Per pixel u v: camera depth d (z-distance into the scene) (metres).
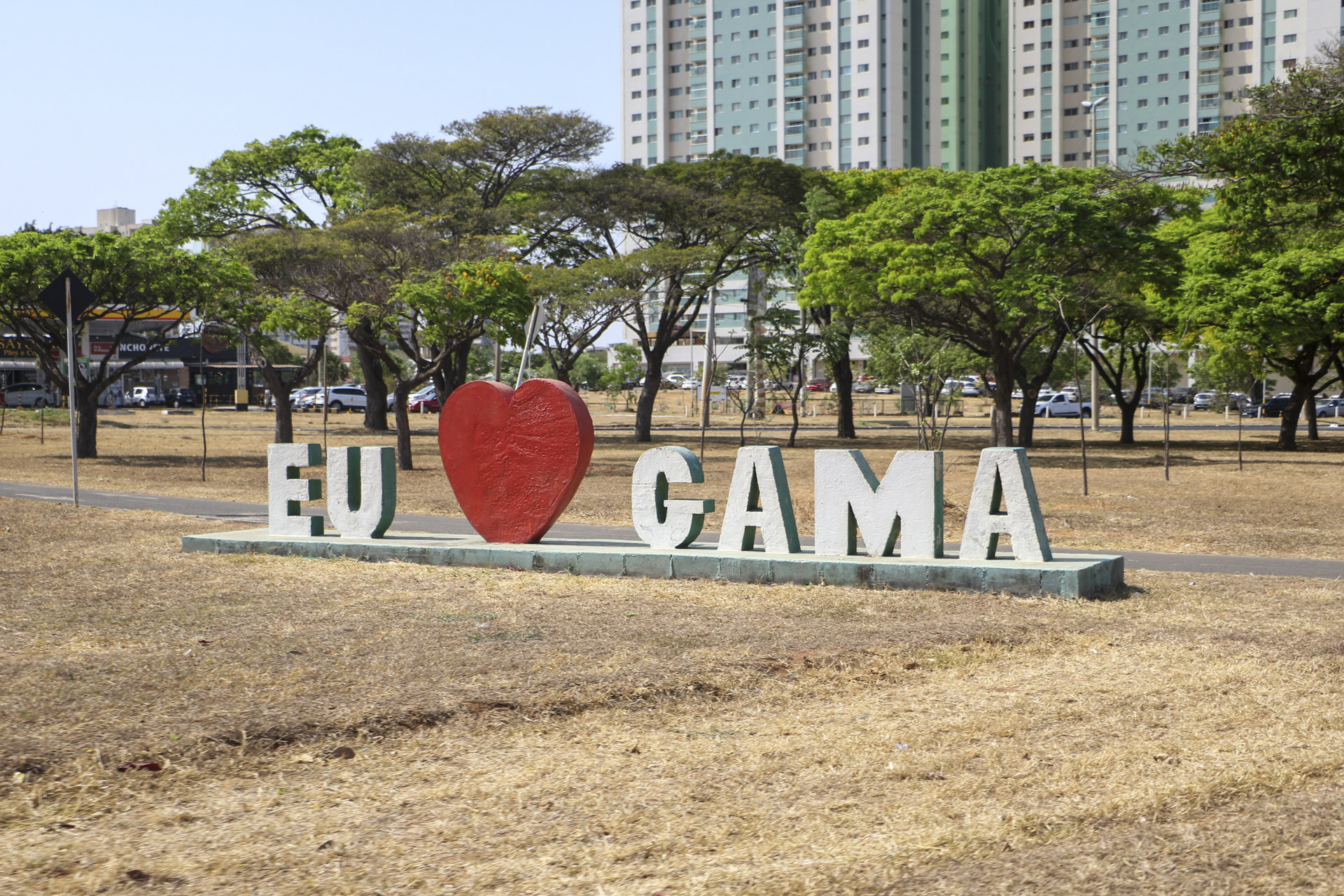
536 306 25.95
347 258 26.03
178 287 28.91
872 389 91.31
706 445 39.59
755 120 129.00
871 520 10.91
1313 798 4.79
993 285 29.84
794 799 4.87
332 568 11.59
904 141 124.56
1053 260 30.33
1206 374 64.81
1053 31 124.56
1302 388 38.22
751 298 46.59
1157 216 31.59
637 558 11.16
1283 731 5.81
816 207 38.38
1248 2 112.69
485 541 12.38
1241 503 19.61
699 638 8.12
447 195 41.09
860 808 4.75
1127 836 4.40
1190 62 115.56
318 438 42.62
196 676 6.85
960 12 128.12
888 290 31.45
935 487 10.75
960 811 4.68
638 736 5.83
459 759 5.45
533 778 5.14
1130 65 118.81
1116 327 41.19
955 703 6.48
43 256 27.75
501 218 38.62
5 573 11.14
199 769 5.21
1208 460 32.31
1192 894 3.87
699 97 132.00
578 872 4.10
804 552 11.28
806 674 7.12
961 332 34.56
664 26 134.12
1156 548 14.22
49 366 30.89
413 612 9.19
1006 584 10.00
